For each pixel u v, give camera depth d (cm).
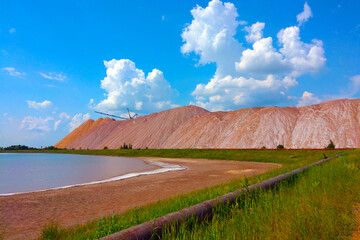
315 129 11506
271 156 4822
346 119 11394
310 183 744
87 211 1148
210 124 15862
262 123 13375
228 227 390
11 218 1045
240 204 527
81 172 3594
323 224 394
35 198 1525
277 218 420
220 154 6028
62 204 1334
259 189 631
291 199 555
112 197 1497
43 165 5534
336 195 582
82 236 524
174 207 594
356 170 993
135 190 1736
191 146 14762
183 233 355
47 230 631
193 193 1055
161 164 4703
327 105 13112
